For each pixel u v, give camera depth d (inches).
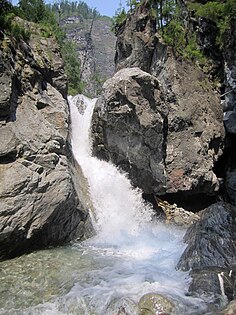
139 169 744.3
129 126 717.3
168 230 681.6
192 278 400.5
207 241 460.8
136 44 1029.8
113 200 710.5
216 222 495.2
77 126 808.9
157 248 549.0
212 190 802.2
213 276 390.0
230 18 841.5
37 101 615.2
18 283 414.3
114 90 712.4
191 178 772.0
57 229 536.7
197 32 946.7
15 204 472.1
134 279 414.9
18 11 732.0
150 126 705.6
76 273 439.8
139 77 706.2
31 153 520.4
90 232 600.1
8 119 525.7
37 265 462.9
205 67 906.1
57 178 530.6
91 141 794.8
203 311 344.8
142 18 1056.8
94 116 775.7
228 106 851.4
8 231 457.7
